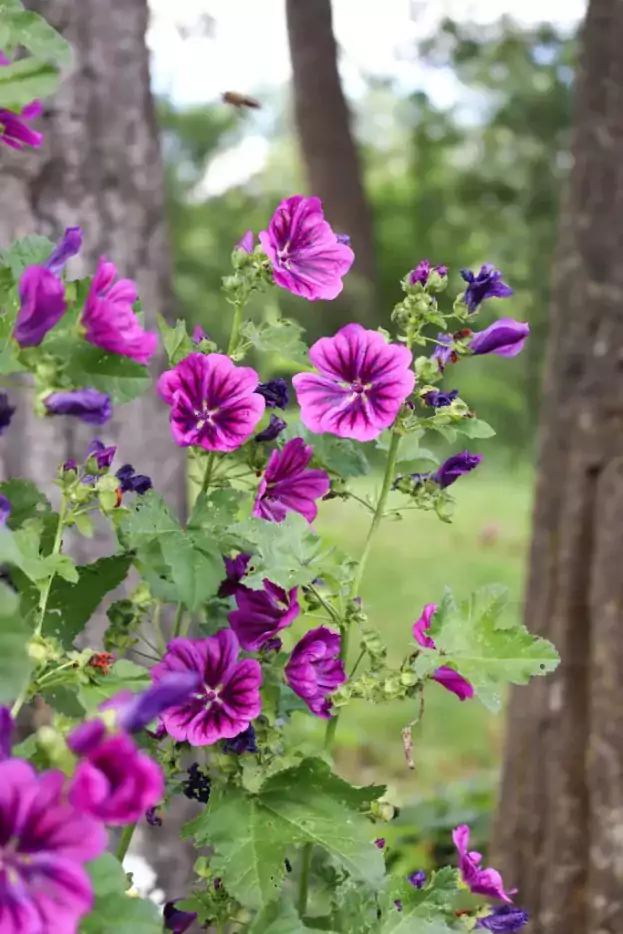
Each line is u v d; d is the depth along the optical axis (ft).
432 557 36.63
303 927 4.89
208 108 77.77
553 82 49.47
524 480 50.11
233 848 5.08
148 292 10.60
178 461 10.78
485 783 17.70
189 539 5.26
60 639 5.43
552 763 12.81
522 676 5.23
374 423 5.42
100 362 4.43
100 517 9.82
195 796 5.57
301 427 6.03
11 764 3.22
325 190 45.98
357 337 5.44
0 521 4.69
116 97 10.30
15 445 10.01
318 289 5.67
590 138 12.43
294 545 5.22
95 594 5.47
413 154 64.90
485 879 5.81
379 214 71.56
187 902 5.63
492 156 58.18
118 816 3.14
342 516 30.48
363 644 5.52
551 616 12.80
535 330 48.44
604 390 12.44
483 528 39.68
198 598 5.11
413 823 15.56
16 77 4.89
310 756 5.36
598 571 12.44
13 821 3.22
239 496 5.40
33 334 4.18
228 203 78.95
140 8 10.49
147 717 3.55
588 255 12.51
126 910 3.99
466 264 67.00
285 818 5.20
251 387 5.34
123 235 10.42
